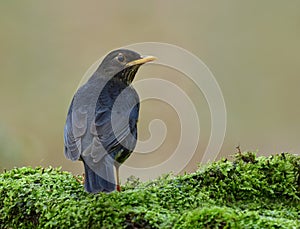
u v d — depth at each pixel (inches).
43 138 657.0
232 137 674.8
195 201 272.4
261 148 668.7
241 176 286.2
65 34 778.8
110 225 244.5
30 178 295.7
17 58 753.0
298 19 805.9
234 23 800.9
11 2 789.2
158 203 266.2
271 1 814.5
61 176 300.0
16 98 708.7
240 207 277.0
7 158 496.1
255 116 712.4
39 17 788.6
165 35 785.6
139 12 805.9
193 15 802.2
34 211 272.8
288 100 731.4
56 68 746.8
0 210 284.8
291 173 287.1
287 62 772.0
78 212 255.0
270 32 799.1
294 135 685.9
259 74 764.0
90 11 798.5
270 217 246.5
